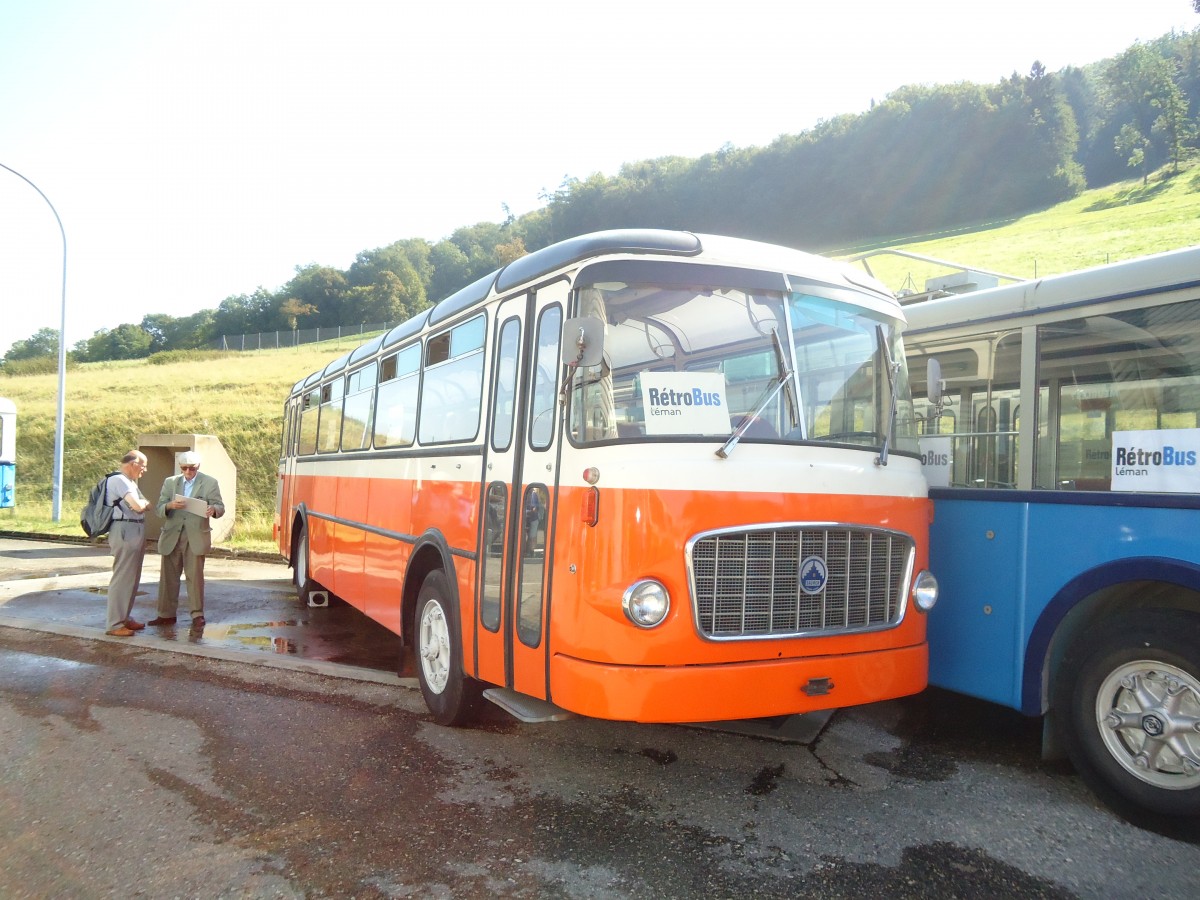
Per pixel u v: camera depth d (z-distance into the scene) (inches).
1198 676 157.3
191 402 1438.2
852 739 215.8
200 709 240.5
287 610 413.4
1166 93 3597.4
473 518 212.5
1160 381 175.8
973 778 189.9
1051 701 188.7
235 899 137.3
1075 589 183.5
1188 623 160.4
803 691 168.9
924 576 191.2
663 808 172.6
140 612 397.4
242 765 196.2
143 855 151.9
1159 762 163.2
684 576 160.9
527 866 147.9
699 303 178.2
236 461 1109.7
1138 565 172.4
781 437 176.4
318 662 297.0
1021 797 179.3
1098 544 181.8
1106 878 145.1
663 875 144.9
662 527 160.7
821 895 138.8
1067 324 194.2
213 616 394.6
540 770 193.6
